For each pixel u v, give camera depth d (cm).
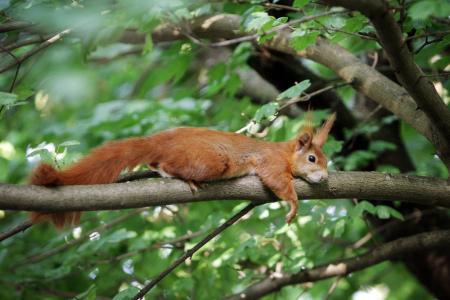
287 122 1376
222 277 1299
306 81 980
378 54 1384
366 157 1296
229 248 1201
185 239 1249
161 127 1488
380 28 783
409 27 936
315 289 1639
